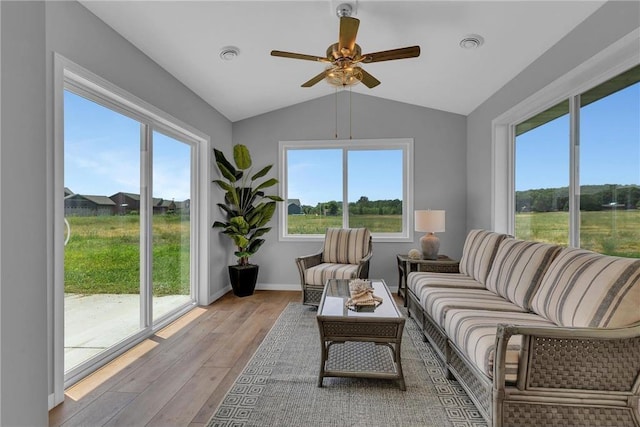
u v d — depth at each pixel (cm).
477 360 166
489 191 383
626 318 145
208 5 239
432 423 174
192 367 236
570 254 194
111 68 242
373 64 348
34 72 47
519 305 220
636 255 207
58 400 191
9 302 44
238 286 432
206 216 400
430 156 461
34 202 47
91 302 235
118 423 174
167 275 337
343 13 251
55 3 195
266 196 457
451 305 225
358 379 220
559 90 262
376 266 470
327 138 474
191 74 332
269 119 482
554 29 245
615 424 145
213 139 422
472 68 329
